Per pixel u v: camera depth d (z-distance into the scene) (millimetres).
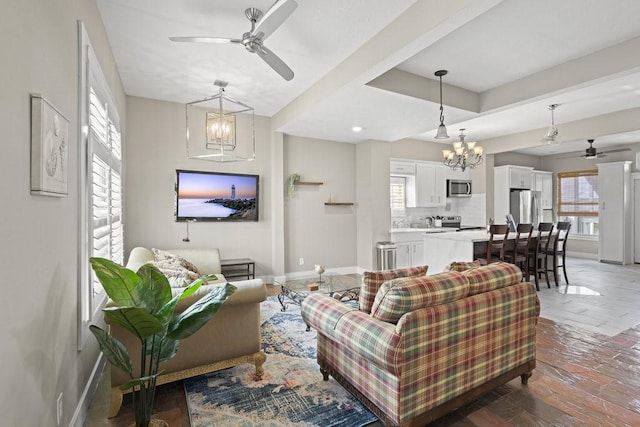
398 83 3596
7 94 1095
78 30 1911
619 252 7160
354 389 2031
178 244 4605
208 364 2295
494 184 7586
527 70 3662
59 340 1574
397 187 7191
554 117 5379
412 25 2482
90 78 2141
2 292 1056
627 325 3445
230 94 4281
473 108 4246
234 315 2361
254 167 5184
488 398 2145
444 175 7422
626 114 4973
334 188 6078
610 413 1989
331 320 2102
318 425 1891
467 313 1896
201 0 2387
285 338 3129
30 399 1248
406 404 1681
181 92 4176
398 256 6141
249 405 2078
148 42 2951
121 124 3764
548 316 3719
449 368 1833
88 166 2123
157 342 1630
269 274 5312
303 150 5758
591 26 2811
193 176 4641
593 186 8023
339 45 3031
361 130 5270
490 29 2850
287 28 2752
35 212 1314
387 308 1802
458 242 4410
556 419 1934
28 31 1254
